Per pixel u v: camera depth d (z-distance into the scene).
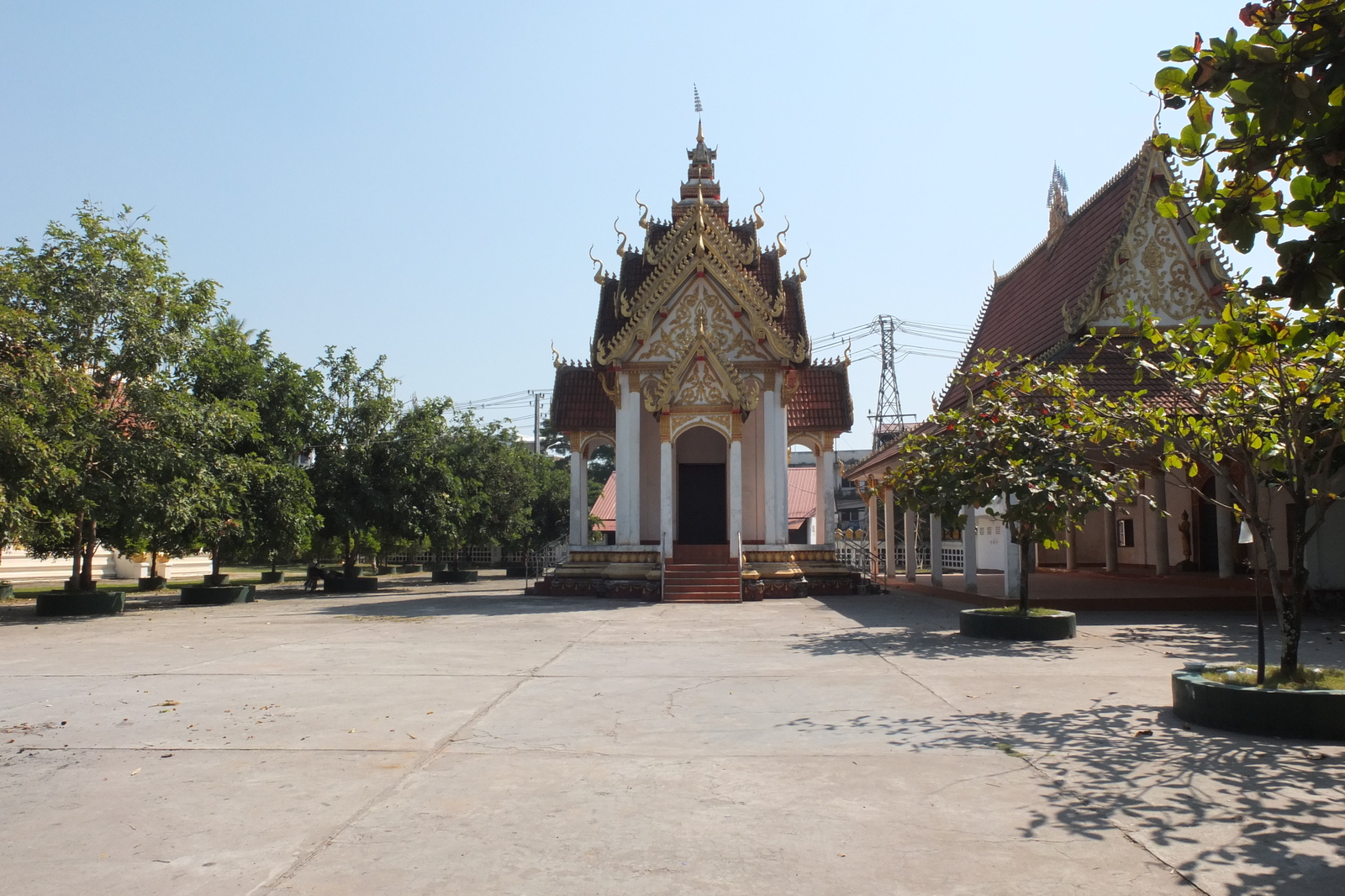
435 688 10.02
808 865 4.72
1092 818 5.46
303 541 28.36
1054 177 27.42
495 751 7.13
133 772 6.57
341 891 4.43
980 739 7.45
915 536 29.48
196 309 22.91
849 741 7.42
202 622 18.95
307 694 9.67
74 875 4.65
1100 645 13.68
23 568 41.38
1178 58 5.08
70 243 21.52
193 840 5.16
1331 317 6.05
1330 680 8.07
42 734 7.84
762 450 28.81
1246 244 5.07
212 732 7.84
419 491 32.81
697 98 34.66
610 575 26.38
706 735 7.62
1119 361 21.31
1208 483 26.75
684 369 26.31
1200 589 21.45
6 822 5.49
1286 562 24.28
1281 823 5.36
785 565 26.30
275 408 28.84
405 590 32.72
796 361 27.44
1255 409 8.60
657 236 32.50
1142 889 4.40
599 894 4.36
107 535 23.31
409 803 5.80
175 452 21.38
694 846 5.00
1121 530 32.28
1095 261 23.61
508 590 31.86
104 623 18.86
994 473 14.45
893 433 49.41
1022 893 4.37
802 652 13.05
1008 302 30.39
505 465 43.56
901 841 5.07
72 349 20.94
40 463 18.25
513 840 5.12
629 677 10.77
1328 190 4.73
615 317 31.50
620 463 27.86
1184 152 5.33
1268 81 4.52
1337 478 18.36
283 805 5.77
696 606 22.94
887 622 17.75
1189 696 8.04
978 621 14.63
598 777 6.38
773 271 31.81
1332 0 4.43
